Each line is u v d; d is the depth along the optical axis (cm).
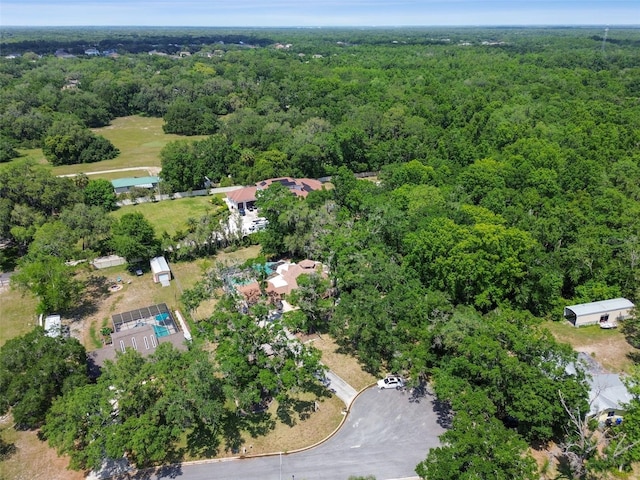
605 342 5631
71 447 3847
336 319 5406
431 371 4788
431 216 6906
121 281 7238
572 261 6397
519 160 9181
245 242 8375
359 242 6650
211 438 4409
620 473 3956
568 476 3891
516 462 3447
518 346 4278
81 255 7056
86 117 16850
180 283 7162
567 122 12238
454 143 11369
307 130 12306
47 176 8244
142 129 16938
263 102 16225
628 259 6316
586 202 7762
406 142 11669
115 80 19900
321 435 4441
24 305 6594
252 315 5494
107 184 10012
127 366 4241
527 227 7044
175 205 10200
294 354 4816
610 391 4534
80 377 4481
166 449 4288
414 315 5084
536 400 3969
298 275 6625
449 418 4603
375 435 4428
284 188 8456
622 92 15712
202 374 4188
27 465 4153
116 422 4009
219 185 11288
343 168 9669
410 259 6272
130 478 4009
